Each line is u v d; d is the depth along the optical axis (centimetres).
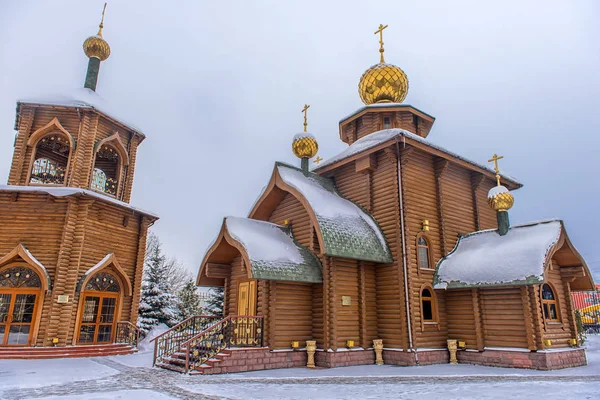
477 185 1897
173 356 1410
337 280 1457
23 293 1795
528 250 1434
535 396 867
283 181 1633
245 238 1429
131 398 860
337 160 1794
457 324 1555
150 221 2303
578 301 4028
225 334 1333
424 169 1717
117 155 2358
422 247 1617
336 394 901
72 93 2186
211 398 859
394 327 1484
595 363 1506
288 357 1370
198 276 1634
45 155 2308
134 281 2152
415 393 911
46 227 1873
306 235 1591
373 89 2078
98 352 1806
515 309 1410
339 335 1413
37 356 1658
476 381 1088
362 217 1633
